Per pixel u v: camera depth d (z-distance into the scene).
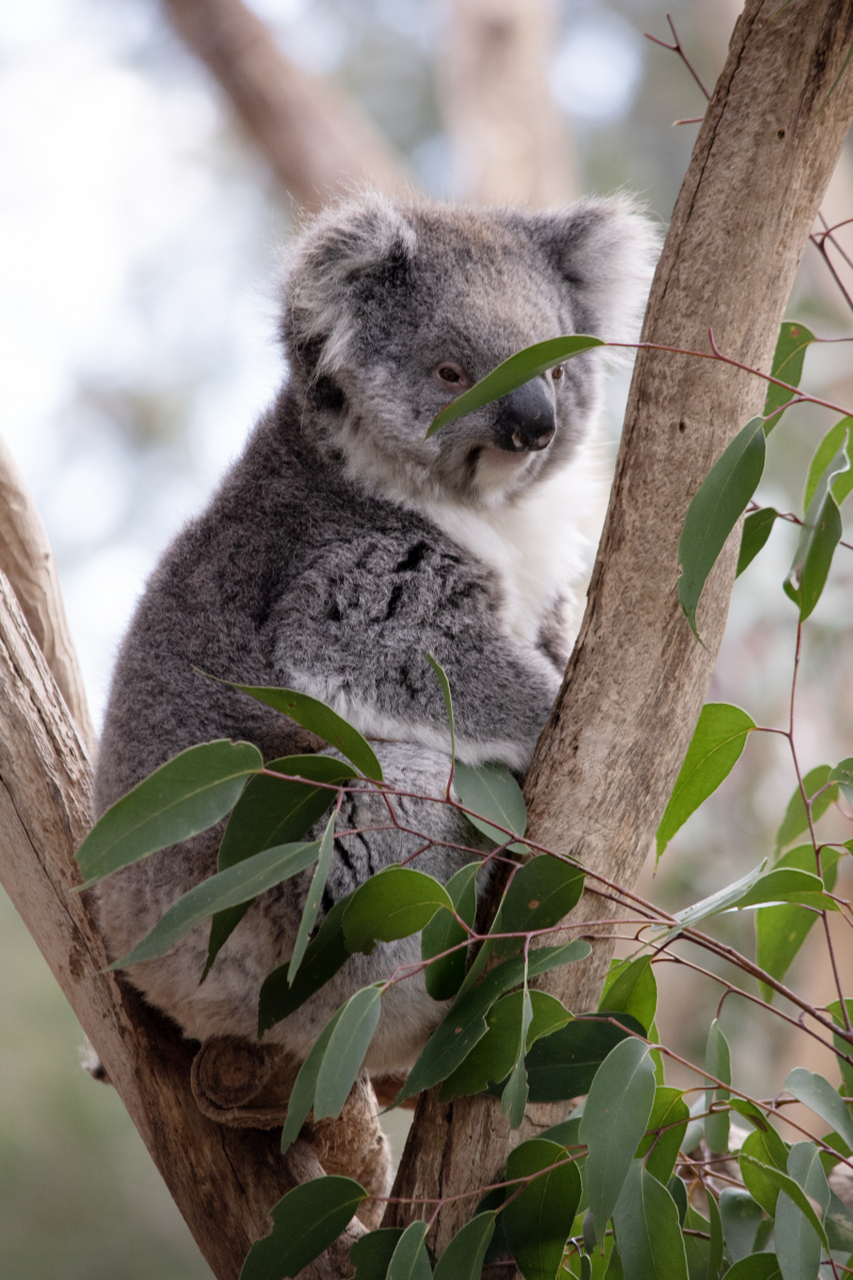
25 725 4.22
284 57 10.67
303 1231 2.83
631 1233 2.74
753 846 8.66
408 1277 2.66
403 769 3.77
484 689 3.99
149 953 2.65
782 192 3.01
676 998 8.91
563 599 4.91
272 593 4.12
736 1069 8.66
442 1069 2.81
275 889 3.70
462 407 2.91
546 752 3.22
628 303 4.88
